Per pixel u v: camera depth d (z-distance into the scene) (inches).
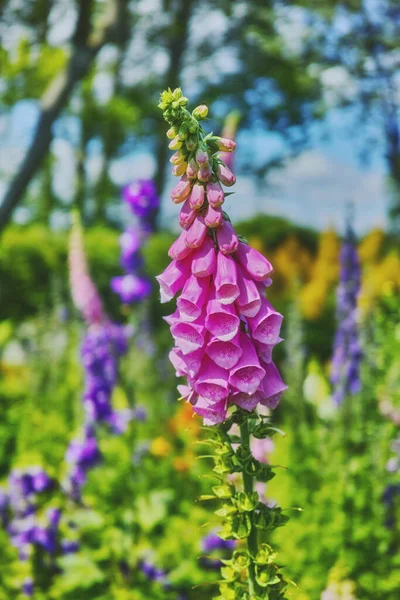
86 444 195.5
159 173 957.8
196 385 85.7
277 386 87.7
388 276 400.5
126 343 217.8
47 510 170.6
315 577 171.5
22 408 308.0
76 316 342.6
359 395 224.2
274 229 844.0
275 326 87.2
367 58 798.5
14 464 246.1
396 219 857.5
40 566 173.5
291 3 818.8
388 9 795.4
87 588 175.0
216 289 84.5
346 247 237.1
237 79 906.7
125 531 183.5
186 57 971.9
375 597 168.2
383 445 203.9
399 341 244.7
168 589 176.4
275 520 92.5
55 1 486.9
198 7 913.5
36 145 401.7
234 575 94.0
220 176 84.0
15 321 584.4
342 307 234.4
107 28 422.6
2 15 463.5
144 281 225.5
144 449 231.5
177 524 198.5
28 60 384.5
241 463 90.2
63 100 406.6
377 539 176.6
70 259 227.0
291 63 843.4
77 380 317.4
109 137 965.2
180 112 82.4
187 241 84.5
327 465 216.4
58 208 971.3
